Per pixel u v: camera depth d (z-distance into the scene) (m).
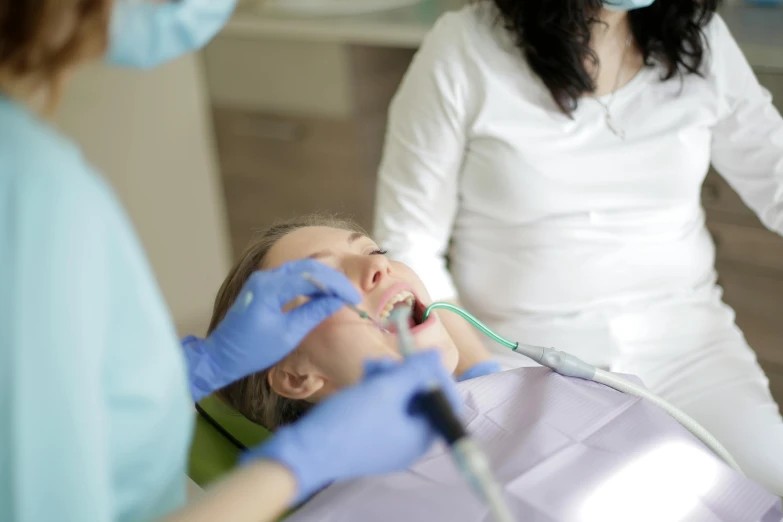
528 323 1.46
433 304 1.17
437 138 1.43
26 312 0.58
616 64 1.42
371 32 2.13
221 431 1.28
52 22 0.56
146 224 2.97
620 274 1.43
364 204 2.44
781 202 1.49
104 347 0.63
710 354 1.44
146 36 0.67
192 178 2.79
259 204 2.67
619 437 1.05
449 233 1.55
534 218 1.42
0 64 0.58
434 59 1.42
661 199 1.42
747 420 1.31
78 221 0.59
